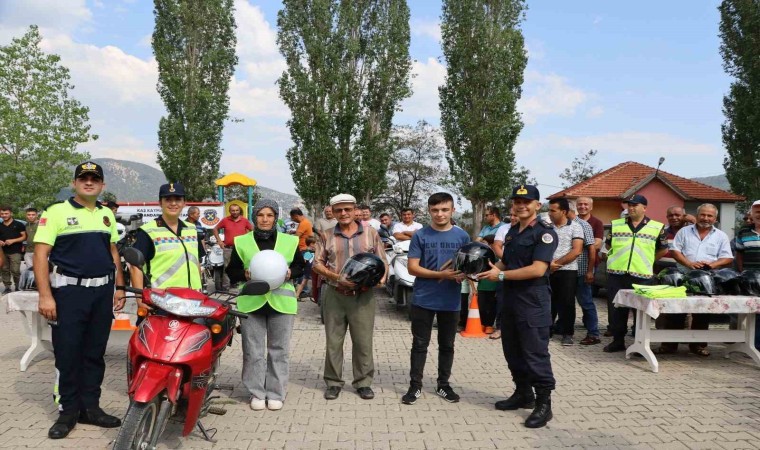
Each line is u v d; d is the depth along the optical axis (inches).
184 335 149.1
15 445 172.6
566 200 308.0
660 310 261.9
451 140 1189.7
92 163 186.7
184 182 1262.3
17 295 250.8
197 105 1254.9
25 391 228.7
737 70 1222.9
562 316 319.0
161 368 143.3
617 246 309.4
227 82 1294.3
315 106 1173.7
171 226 203.3
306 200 1206.9
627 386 241.9
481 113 1158.3
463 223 1469.0
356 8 1215.6
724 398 225.5
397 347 316.8
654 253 305.0
